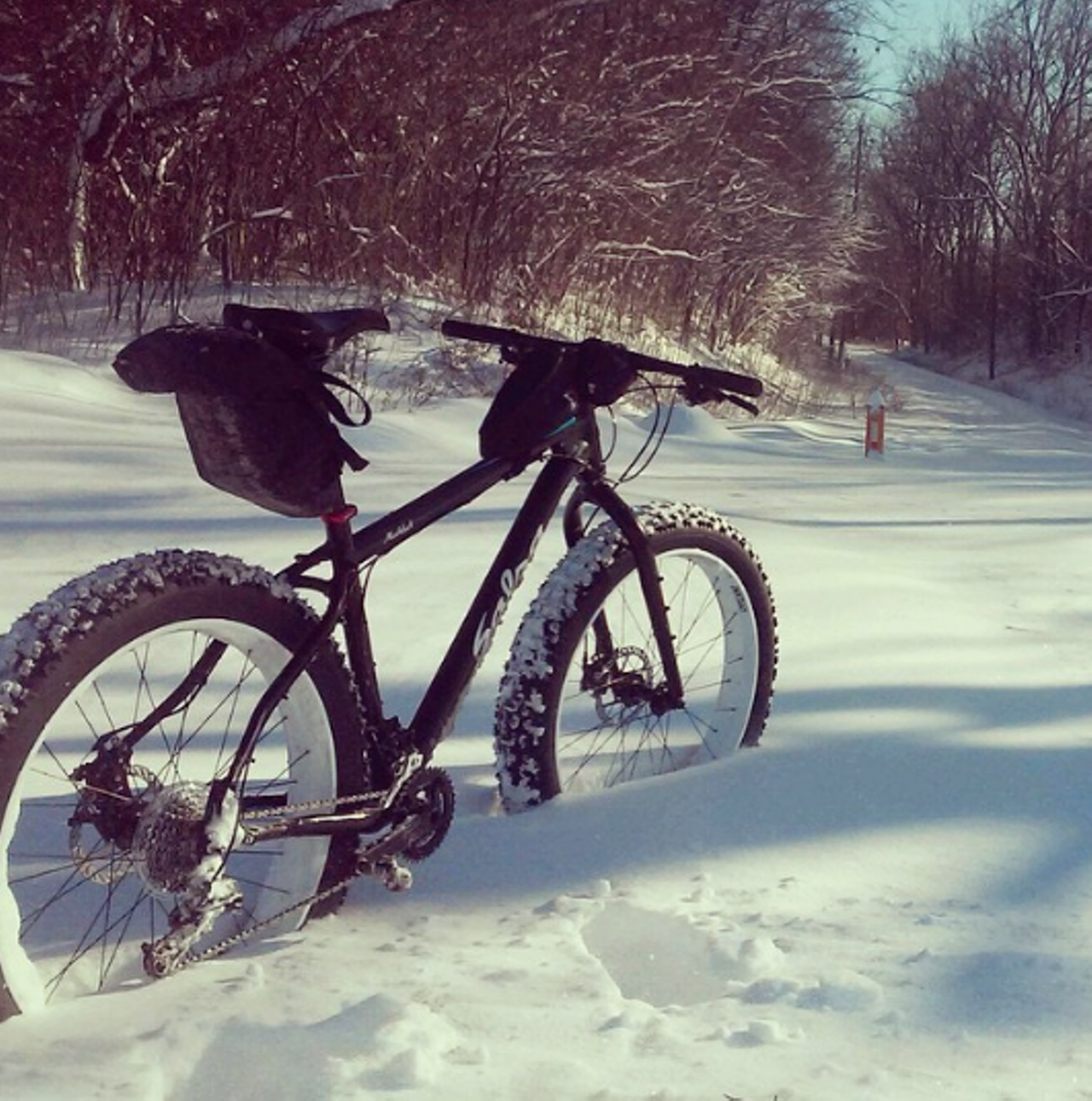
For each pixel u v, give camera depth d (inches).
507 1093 64.7
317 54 515.8
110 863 81.2
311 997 74.0
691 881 91.9
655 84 642.8
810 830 100.3
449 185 548.4
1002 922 86.1
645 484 316.5
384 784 90.0
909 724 128.6
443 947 82.2
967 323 1910.7
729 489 324.5
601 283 634.8
